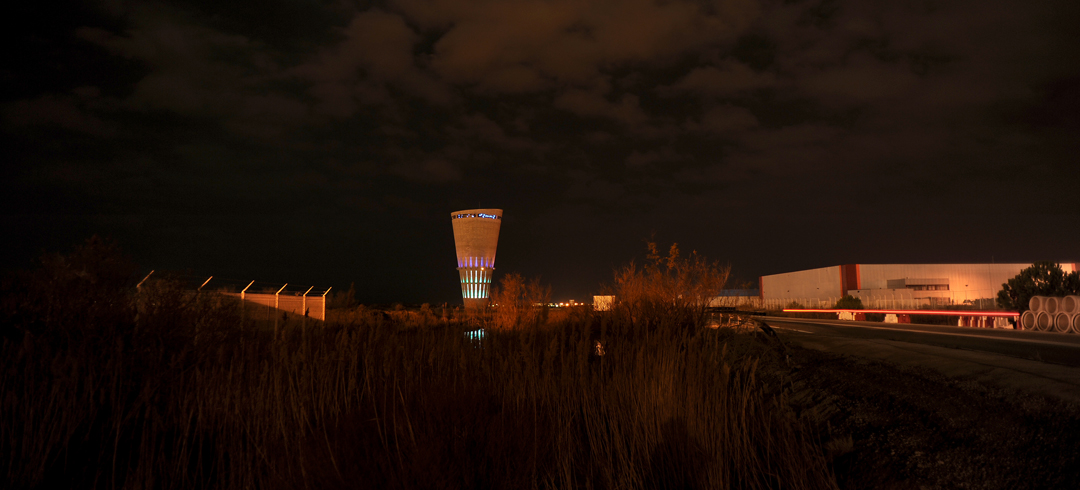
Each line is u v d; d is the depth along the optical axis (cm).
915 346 1148
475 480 429
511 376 719
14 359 543
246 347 705
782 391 786
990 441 472
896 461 490
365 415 543
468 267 12825
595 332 1057
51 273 698
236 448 524
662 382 646
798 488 464
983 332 1950
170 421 563
